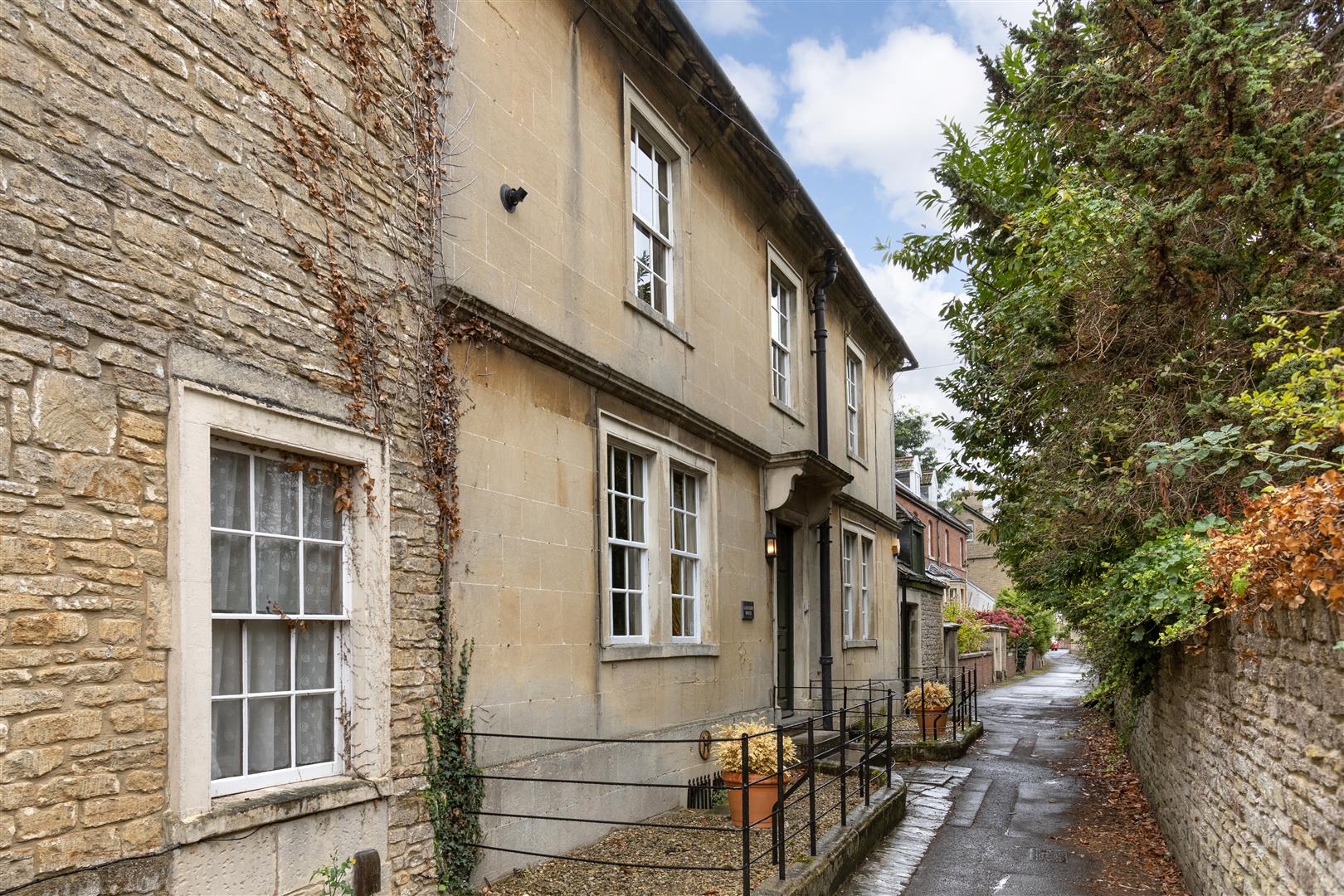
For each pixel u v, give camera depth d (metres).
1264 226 6.27
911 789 10.55
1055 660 54.09
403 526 5.41
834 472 12.27
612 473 8.09
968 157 10.83
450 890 5.39
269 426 4.50
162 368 3.96
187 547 3.97
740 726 8.07
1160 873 7.11
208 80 4.32
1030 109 7.97
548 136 7.24
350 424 5.06
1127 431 7.00
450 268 6.00
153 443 3.89
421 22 5.91
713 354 10.15
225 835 4.02
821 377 13.34
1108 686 11.27
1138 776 10.55
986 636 32.47
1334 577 3.48
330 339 4.98
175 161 4.11
